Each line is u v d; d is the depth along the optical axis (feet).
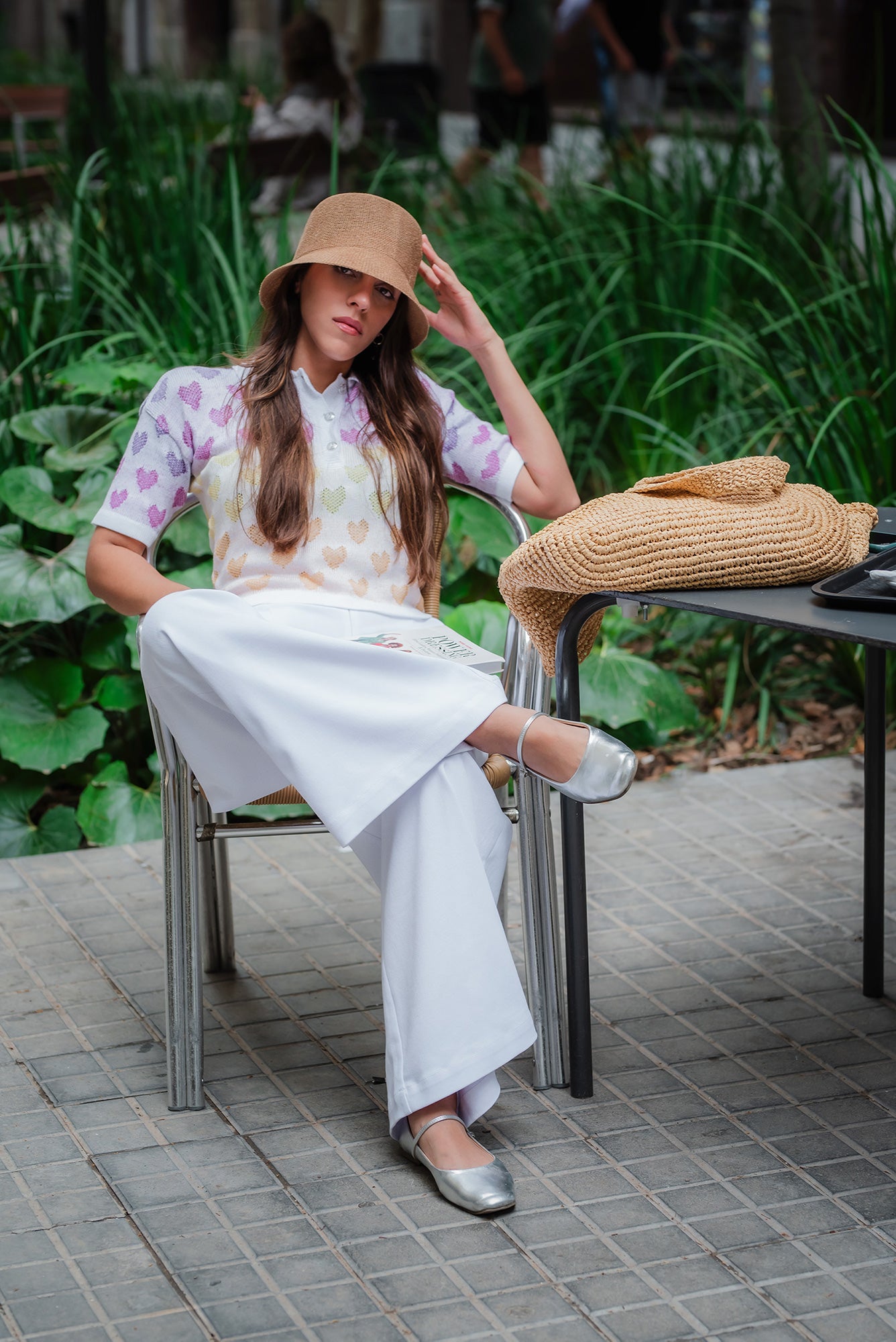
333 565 7.33
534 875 7.27
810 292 14.67
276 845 10.53
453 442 7.79
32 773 11.17
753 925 9.30
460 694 6.56
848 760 11.93
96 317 14.17
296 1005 8.35
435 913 6.49
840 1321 5.74
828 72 27.02
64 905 9.62
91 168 16.66
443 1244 6.23
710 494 6.86
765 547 6.51
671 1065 7.70
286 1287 5.96
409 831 6.56
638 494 7.05
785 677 13.10
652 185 16.44
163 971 8.74
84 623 11.82
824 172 16.43
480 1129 7.13
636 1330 5.69
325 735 6.53
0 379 12.82
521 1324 5.73
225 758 6.84
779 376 12.88
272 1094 7.43
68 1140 7.02
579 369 14.71
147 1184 6.67
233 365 7.55
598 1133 7.07
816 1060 7.74
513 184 18.65
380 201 7.35
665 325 14.58
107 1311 5.81
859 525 7.27
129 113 21.08
